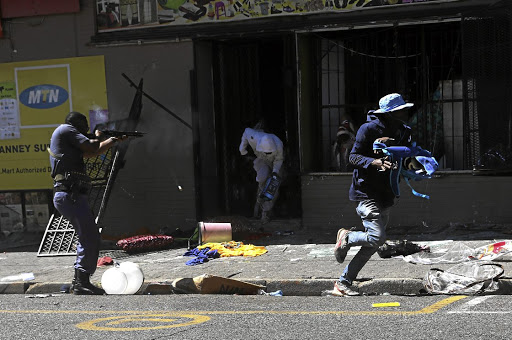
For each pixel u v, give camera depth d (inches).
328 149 895.1
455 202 827.4
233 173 960.9
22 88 940.0
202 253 743.1
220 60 946.7
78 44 920.9
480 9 789.9
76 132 622.8
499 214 813.2
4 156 949.8
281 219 903.1
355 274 561.6
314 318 467.5
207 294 590.6
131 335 431.5
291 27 846.5
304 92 870.4
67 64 926.4
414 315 464.8
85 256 616.1
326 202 866.1
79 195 617.9
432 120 864.3
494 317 447.8
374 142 526.0
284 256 717.3
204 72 912.3
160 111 907.4
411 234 800.9
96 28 914.7
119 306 543.5
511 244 657.6
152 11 896.3
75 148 623.8
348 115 885.2
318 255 711.1
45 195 945.5
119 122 914.1
